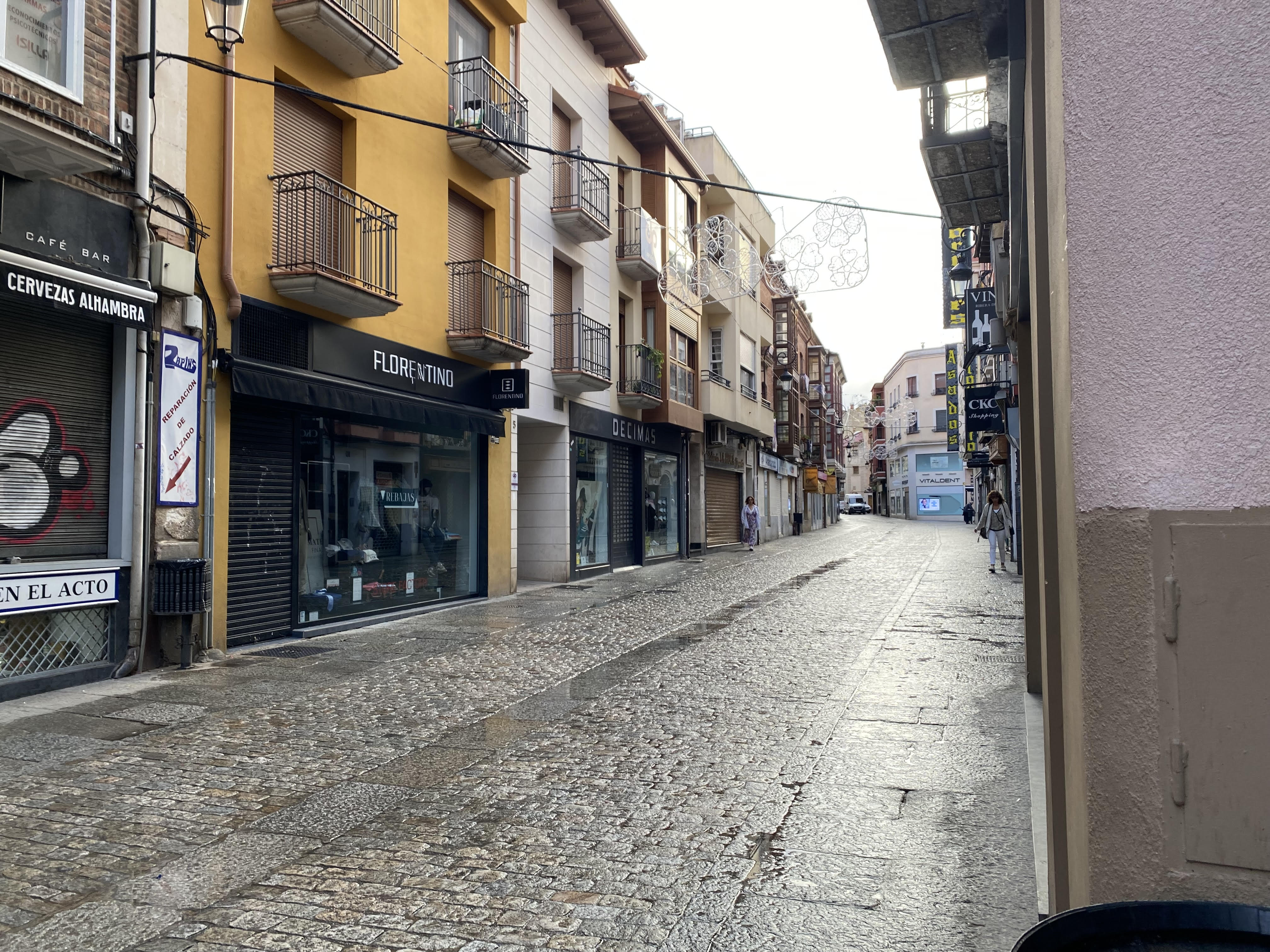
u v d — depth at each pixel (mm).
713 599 13680
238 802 4531
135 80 7762
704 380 24844
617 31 18125
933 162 8352
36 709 6523
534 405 15883
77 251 7176
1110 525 1606
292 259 9867
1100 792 1605
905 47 7223
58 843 3975
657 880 3541
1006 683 7125
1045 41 2252
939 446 72812
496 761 5215
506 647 9312
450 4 13406
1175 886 1533
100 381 7754
